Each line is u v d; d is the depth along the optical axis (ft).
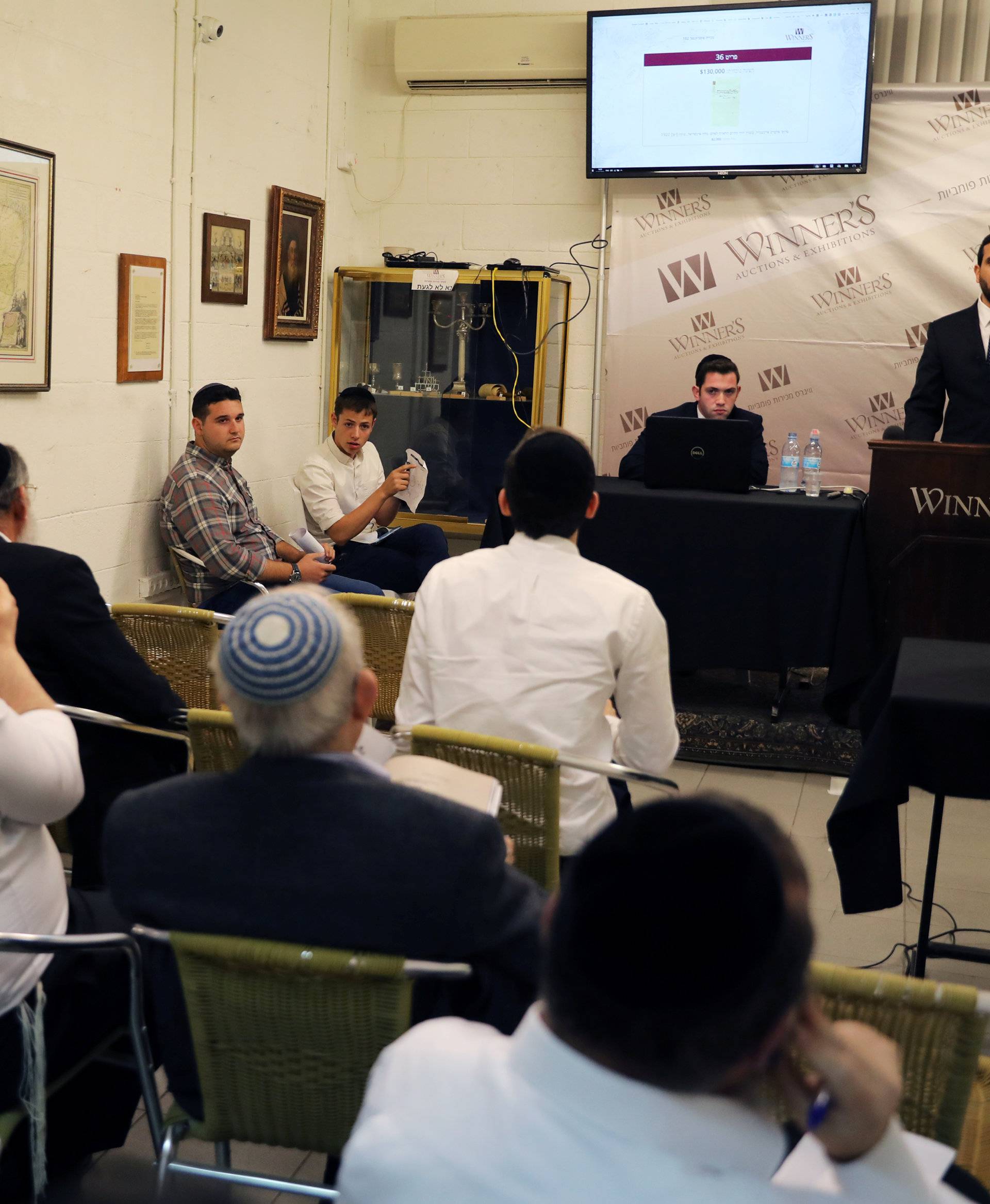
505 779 5.89
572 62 18.06
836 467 18.34
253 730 3.74
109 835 3.90
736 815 2.11
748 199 17.89
